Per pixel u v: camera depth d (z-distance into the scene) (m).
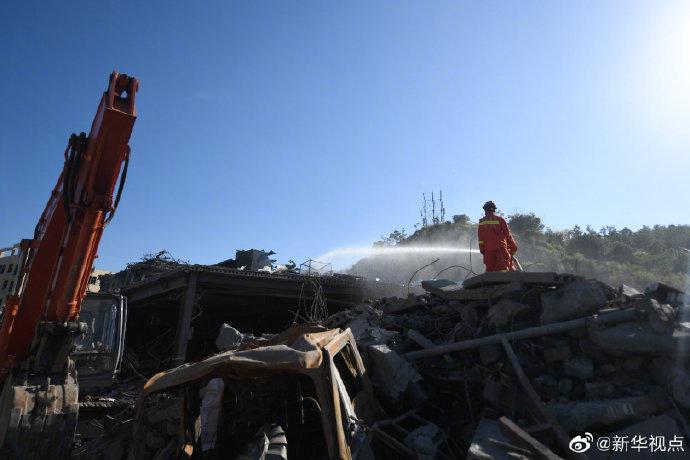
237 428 4.40
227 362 3.90
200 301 20.14
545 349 5.59
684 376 4.59
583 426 4.52
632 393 4.80
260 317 24.80
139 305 21.70
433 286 8.08
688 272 29.58
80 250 6.47
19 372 6.81
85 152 6.83
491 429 4.62
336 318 9.93
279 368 3.82
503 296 6.58
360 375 5.32
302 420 4.37
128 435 7.04
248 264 24.78
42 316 6.64
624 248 36.50
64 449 6.26
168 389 4.37
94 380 10.07
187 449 4.35
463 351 6.27
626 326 5.13
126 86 6.62
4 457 5.90
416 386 5.91
